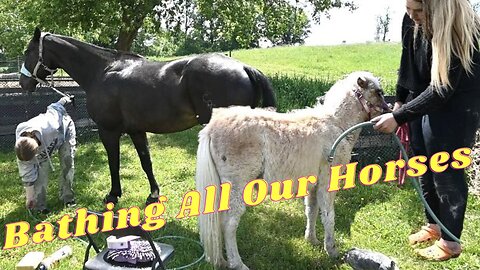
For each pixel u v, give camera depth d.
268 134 3.08
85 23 12.21
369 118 3.29
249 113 3.14
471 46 2.40
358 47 36.56
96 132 8.63
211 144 3.09
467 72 2.49
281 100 9.60
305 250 3.57
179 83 3.96
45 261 3.35
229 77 3.75
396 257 3.48
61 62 4.66
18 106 8.08
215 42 42.59
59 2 11.59
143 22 13.82
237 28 14.02
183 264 3.42
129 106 4.19
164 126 4.18
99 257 2.76
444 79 2.39
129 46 13.37
